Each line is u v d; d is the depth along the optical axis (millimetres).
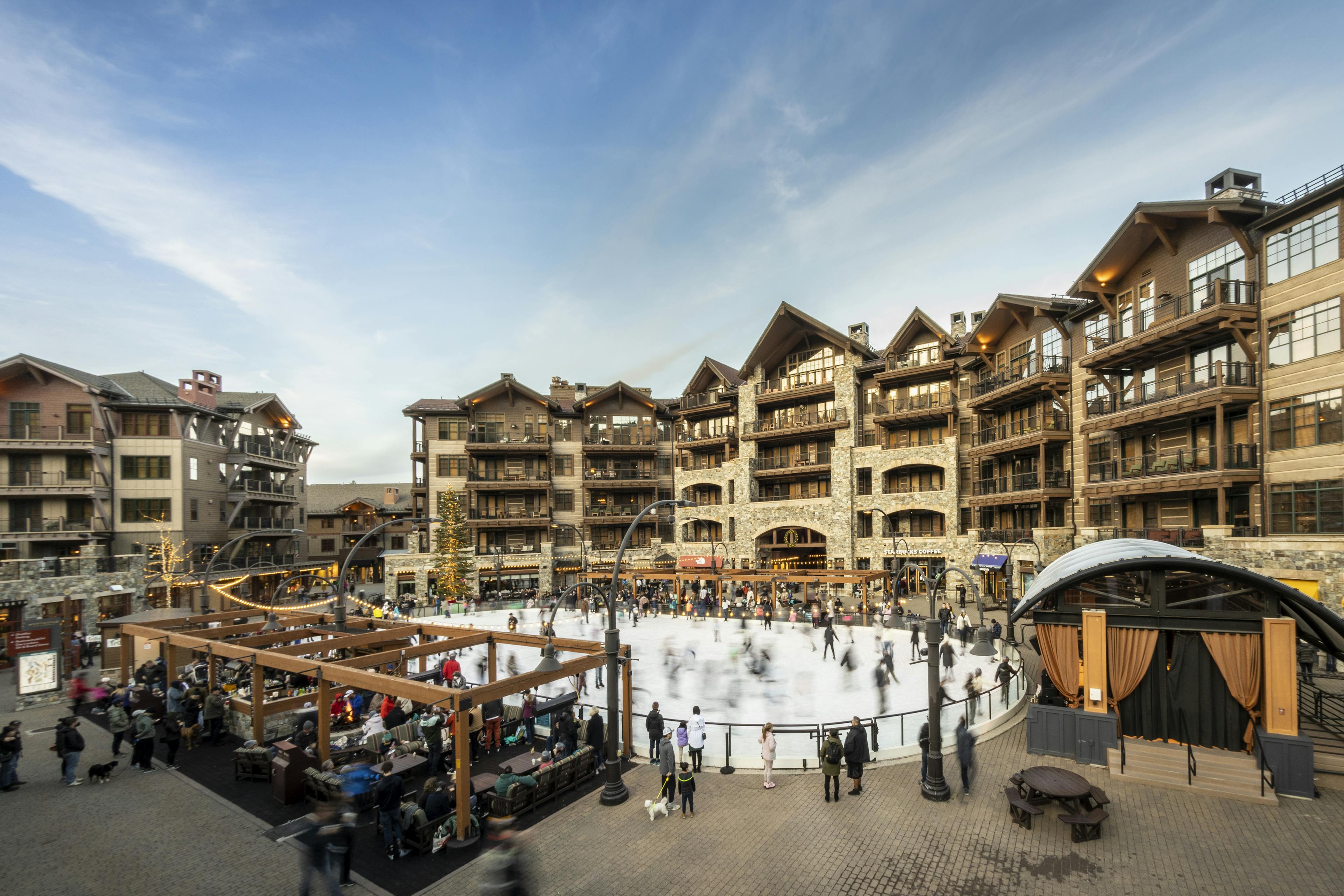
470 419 60281
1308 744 13555
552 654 15203
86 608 34500
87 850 12133
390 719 18109
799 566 55719
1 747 14922
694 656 30188
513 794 13305
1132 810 13234
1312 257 24016
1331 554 22469
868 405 53781
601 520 61875
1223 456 26062
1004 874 11031
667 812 13641
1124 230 30656
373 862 11789
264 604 51250
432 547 58562
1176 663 15320
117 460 43625
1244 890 10234
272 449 56688
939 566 48219
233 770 16203
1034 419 41562
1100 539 33156
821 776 15648
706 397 64375
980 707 19547
